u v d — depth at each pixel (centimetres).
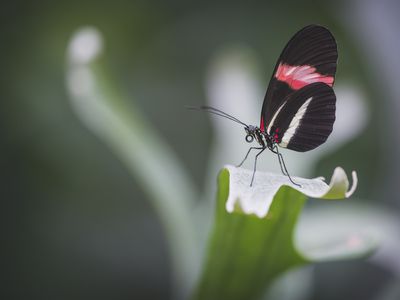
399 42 51
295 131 38
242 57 42
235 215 32
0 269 58
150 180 35
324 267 55
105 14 62
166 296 60
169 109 66
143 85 66
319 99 37
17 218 59
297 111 38
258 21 67
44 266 59
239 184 31
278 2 66
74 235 60
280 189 32
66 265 59
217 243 33
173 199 35
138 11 63
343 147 55
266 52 66
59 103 60
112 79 37
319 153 39
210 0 68
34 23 59
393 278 37
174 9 65
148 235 61
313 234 36
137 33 64
